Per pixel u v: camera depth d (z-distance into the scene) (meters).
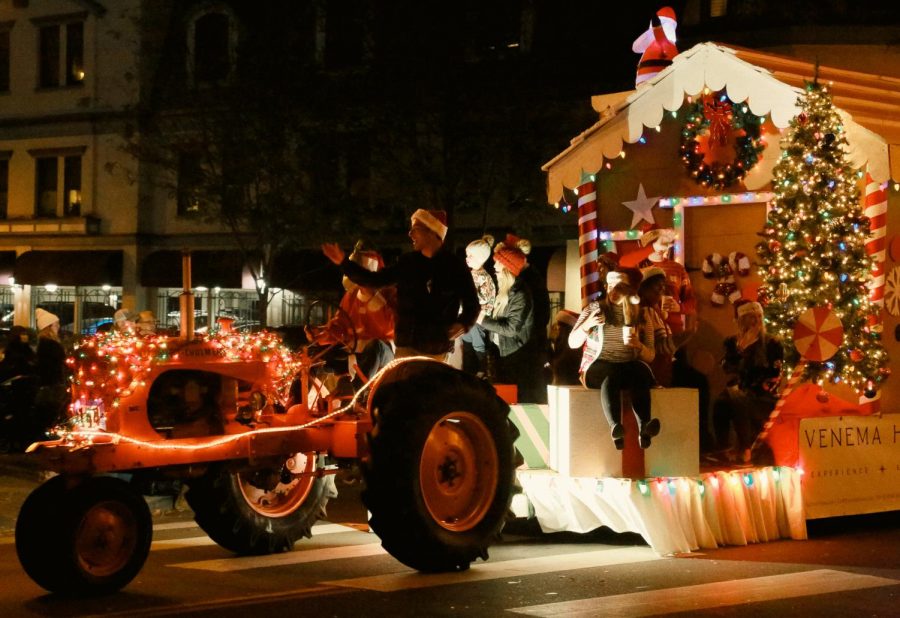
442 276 8.79
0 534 10.80
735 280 11.57
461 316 8.79
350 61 27.05
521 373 11.41
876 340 10.42
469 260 11.33
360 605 7.37
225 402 8.73
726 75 10.47
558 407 9.63
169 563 9.02
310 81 26.55
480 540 8.55
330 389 11.05
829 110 10.05
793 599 7.49
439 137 23.98
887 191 10.83
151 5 35.00
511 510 9.84
